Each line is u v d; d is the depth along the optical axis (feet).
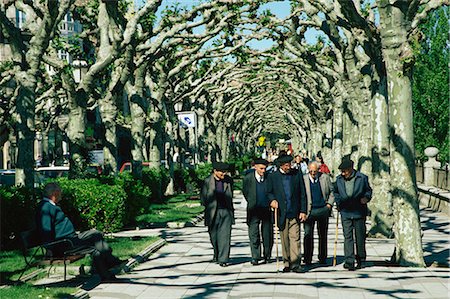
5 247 46.75
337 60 83.46
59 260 33.37
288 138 487.20
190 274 37.68
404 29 40.40
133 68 71.56
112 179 60.85
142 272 38.52
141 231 61.82
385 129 56.54
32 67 53.06
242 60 103.14
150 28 72.38
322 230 41.19
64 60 61.31
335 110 116.47
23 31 61.77
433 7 50.75
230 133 228.22
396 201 40.91
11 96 101.76
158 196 91.35
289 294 31.19
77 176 61.57
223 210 40.60
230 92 175.11
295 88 170.40
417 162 122.52
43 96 117.91
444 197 79.71
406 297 30.19
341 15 57.36
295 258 37.63
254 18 87.92
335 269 38.93
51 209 33.68
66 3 53.26
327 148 159.63
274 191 37.86
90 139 174.40
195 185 115.34
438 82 118.93
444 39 119.24
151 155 96.43
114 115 74.59
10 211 45.83
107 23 63.82
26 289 30.81
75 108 61.93
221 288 33.12
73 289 31.35
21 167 52.80
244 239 55.57
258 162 41.01
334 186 39.06
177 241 53.83
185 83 130.11
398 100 40.81
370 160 66.54
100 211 52.34
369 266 40.19
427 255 45.39
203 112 155.94
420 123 121.60
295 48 96.32
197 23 74.28
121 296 31.55
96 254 34.86
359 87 67.36
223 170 40.65
